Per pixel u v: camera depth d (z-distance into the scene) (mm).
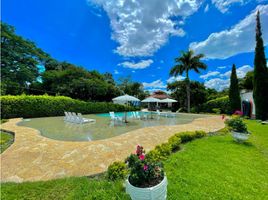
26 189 3188
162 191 2455
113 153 5227
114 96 32812
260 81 15000
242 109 18703
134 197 2428
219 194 3000
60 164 4434
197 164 4277
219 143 6379
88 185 3293
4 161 4645
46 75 29781
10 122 12875
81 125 12391
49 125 12250
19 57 28266
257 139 7188
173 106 31094
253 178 3664
